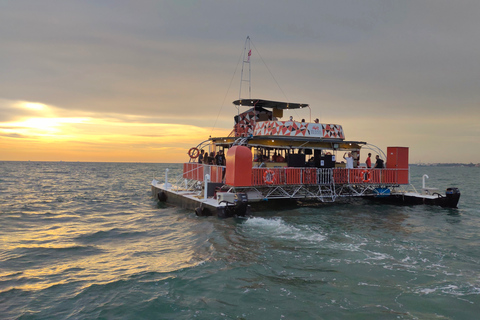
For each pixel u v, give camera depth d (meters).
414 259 10.07
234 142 21.22
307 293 7.55
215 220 16.27
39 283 8.59
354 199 24.78
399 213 18.95
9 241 13.64
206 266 9.51
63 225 17.47
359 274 8.74
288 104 24.98
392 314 6.52
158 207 24.53
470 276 8.60
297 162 20.61
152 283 8.31
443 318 6.35
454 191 20.55
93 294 7.73
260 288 7.86
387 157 23.61
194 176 24.27
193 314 6.63
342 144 24.52
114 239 13.94
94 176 80.06
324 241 12.22
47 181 58.41
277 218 16.80
